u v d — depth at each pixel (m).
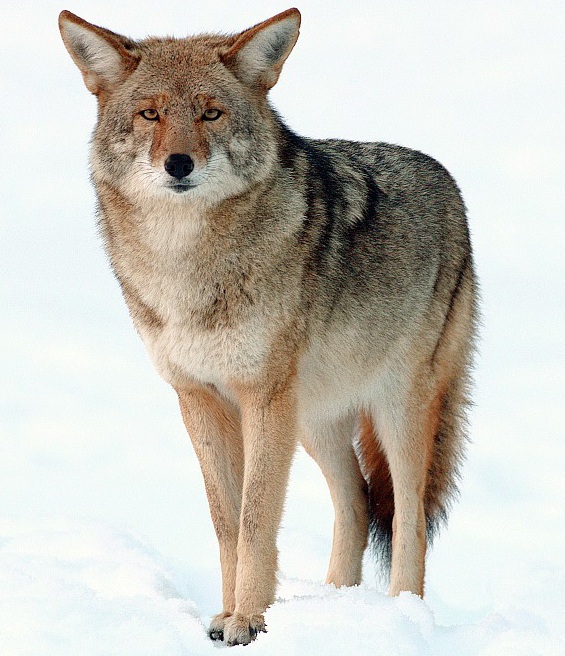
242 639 9.73
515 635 9.19
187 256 9.99
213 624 10.02
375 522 12.20
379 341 11.27
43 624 8.76
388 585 12.30
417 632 9.08
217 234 9.96
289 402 10.28
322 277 10.59
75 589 9.52
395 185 11.88
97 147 10.24
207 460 10.62
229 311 10.02
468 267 12.44
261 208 10.10
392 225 11.55
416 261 11.63
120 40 10.18
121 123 10.01
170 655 8.47
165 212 9.92
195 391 10.52
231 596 10.52
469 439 12.48
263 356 10.10
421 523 11.55
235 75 10.22
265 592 10.09
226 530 10.61
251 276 10.02
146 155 9.84
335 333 10.86
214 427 10.62
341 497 12.05
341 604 9.41
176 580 11.87
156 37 10.73
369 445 12.10
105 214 10.38
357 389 11.38
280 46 10.34
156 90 9.91
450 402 12.15
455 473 12.27
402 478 11.55
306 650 8.71
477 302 12.75
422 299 11.65
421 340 11.64
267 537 10.16
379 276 11.23
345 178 11.35
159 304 10.18
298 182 10.48
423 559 11.51
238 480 10.71
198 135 9.80
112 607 9.20
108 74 10.24
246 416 10.29
